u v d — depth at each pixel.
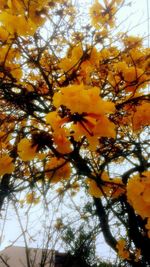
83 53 2.28
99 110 1.19
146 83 2.19
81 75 2.36
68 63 2.34
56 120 1.31
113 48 3.10
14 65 2.41
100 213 2.97
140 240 3.30
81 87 1.20
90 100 1.19
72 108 1.18
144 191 1.22
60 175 2.00
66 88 1.20
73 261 3.02
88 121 1.27
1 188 2.30
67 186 2.52
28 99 2.51
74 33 2.83
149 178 1.24
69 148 1.55
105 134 1.25
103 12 2.65
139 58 2.63
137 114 1.82
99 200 2.99
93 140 1.26
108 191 2.01
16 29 1.89
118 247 3.66
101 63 2.74
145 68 2.51
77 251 3.02
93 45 2.39
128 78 2.16
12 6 2.00
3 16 1.88
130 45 2.91
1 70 2.30
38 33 2.53
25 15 1.98
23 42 2.38
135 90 2.09
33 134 1.57
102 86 2.59
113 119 2.58
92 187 2.02
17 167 2.71
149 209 1.21
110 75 2.49
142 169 2.21
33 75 3.30
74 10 3.03
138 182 1.25
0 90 2.67
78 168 2.00
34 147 1.55
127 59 2.65
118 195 1.98
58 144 1.54
